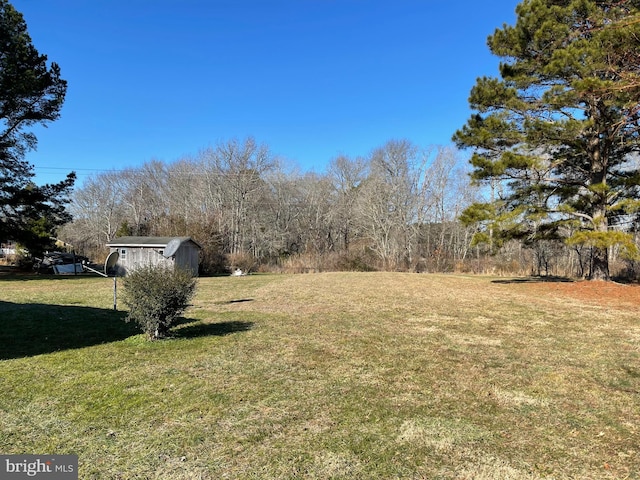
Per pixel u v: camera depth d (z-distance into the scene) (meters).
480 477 2.63
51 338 6.32
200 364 5.00
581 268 19.06
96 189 44.47
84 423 3.36
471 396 4.02
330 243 37.94
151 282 6.12
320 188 39.78
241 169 36.09
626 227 15.10
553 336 6.62
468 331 6.99
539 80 12.81
